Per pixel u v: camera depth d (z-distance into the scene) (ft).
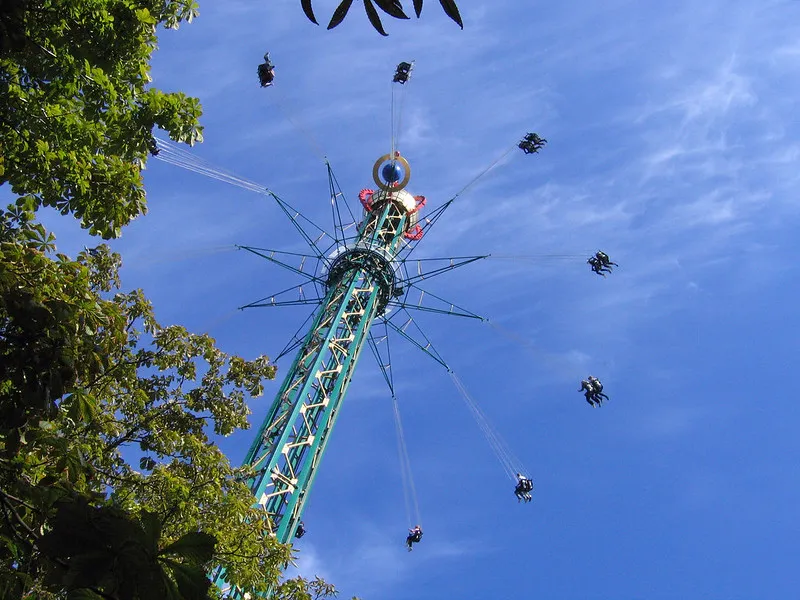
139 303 91.61
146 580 25.58
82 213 72.08
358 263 204.13
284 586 89.56
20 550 38.32
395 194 226.79
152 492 80.94
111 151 74.54
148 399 88.33
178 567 26.12
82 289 56.85
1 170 65.41
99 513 25.94
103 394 84.33
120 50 73.92
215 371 94.07
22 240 62.39
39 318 40.63
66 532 25.48
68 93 71.46
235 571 84.38
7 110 69.62
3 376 39.40
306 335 188.14
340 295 199.62
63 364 41.27
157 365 90.79
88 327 51.03
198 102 75.87
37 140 69.05
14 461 47.80
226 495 85.81
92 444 74.54
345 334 193.57
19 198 64.13
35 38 70.18
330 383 180.14
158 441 85.87
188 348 92.32
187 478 85.61
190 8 80.33
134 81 75.15
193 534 26.55
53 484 38.50
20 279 53.67
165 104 74.84
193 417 90.74
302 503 157.17
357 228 220.64
